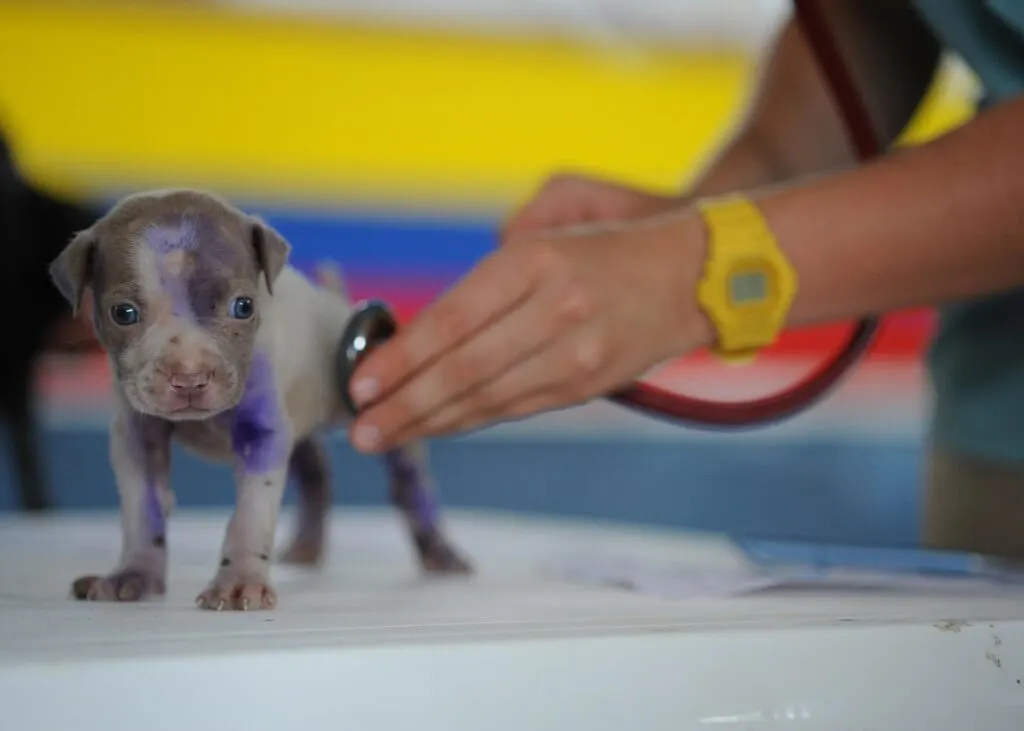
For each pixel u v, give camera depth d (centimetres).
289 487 133
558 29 218
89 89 194
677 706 39
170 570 68
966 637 43
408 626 42
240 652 36
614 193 83
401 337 60
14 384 145
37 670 34
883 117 93
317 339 61
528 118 216
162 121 197
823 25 76
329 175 204
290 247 57
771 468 216
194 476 167
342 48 207
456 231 209
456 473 206
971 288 59
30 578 62
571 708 38
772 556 77
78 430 173
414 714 37
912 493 214
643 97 223
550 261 58
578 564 78
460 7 212
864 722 41
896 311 63
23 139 184
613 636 40
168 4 199
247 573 52
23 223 138
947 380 88
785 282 58
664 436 215
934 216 57
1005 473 82
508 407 61
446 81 212
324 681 36
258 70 203
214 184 199
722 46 223
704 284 58
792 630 42
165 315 52
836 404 216
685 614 47
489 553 89
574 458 211
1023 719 43
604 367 59
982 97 85
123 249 52
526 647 38
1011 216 57
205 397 51
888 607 50
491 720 38
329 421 64
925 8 77
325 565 78
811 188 60
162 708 35
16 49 192
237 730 35
